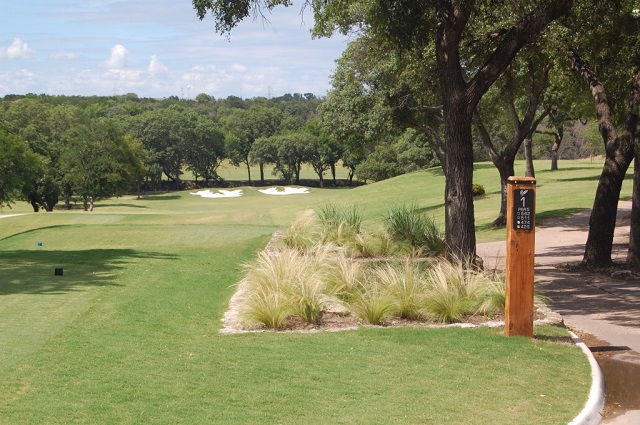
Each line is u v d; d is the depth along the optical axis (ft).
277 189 280.72
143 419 17.66
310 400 19.45
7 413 17.83
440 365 23.20
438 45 40.09
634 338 29.99
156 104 516.73
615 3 48.93
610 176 50.80
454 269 33.53
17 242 76.07
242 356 23.80
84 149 236.84
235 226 84.74
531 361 23.95
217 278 40.42
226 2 41.34
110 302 31.65
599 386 21.77
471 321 30.35
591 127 177.88
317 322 29.76
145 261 46.01
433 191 164.86
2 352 23.08
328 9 53.42
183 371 21.88
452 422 18.16
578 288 43.57
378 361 23.47
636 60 51.57
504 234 82.38
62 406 18.44
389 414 18.53
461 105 39.63
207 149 349.61
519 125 81.51
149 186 340.59
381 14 42.37
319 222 58.29
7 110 266.36
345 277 33.63
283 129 386.73
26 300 31.53
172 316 29.91
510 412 19.08
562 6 39.01
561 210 98.32
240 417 18.01
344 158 336.29
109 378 20.88
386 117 99.96
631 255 48.49
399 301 30.71
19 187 202.69
